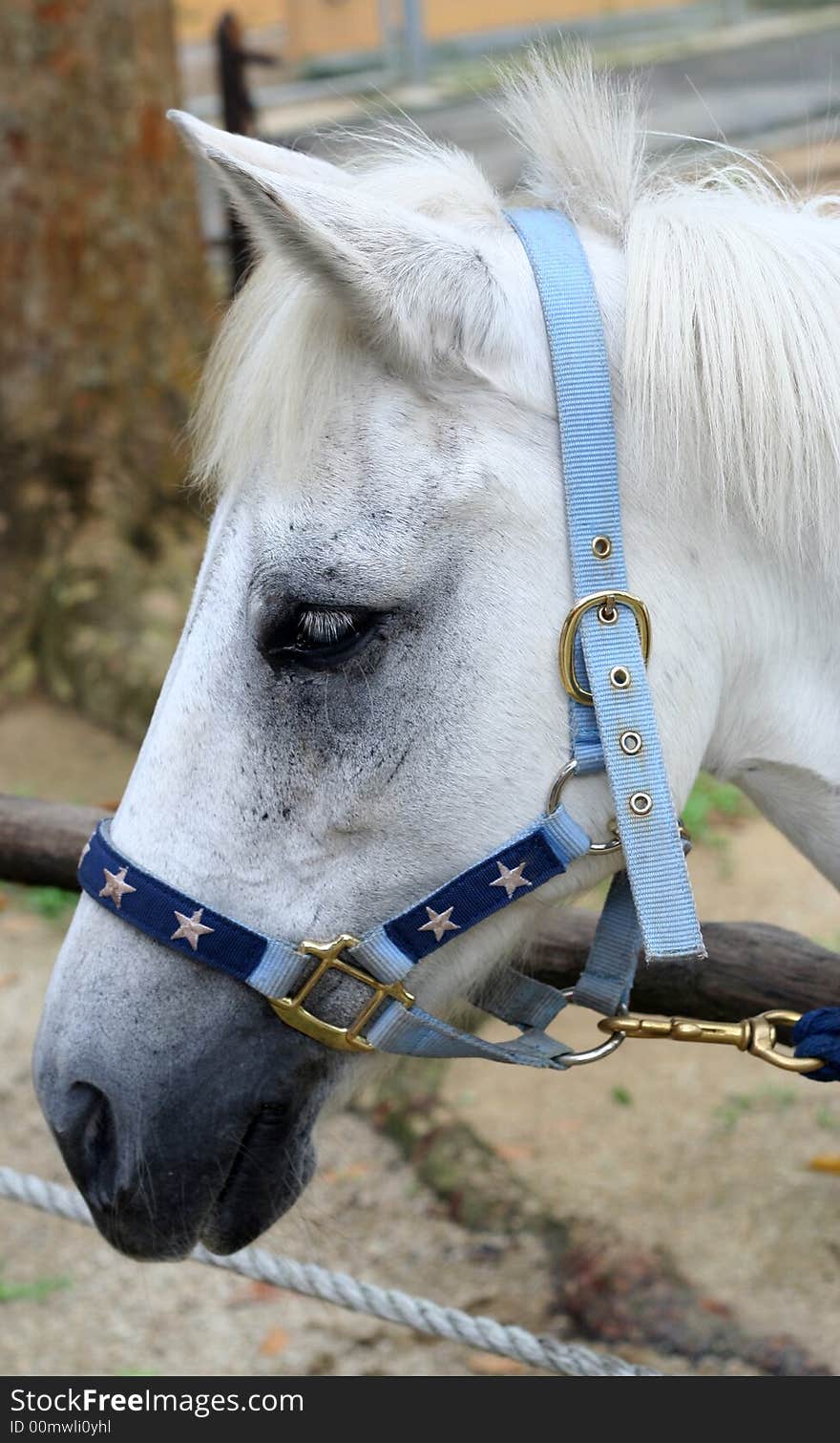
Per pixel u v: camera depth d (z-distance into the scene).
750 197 1.39
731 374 1.21
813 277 1.25
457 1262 2.84
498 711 1.22
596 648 1.21
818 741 1.33
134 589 5.00
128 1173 1.32
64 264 4.90
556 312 1.21
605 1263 2.76
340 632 1.21
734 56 11.41
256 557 1.21
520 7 11.69
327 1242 2.89
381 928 1.27
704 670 1.26
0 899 4.04
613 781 1.20
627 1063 3.38
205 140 1.12
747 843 4.20
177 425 5.16
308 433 1.19
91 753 4.66
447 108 8.92
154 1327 2.75
